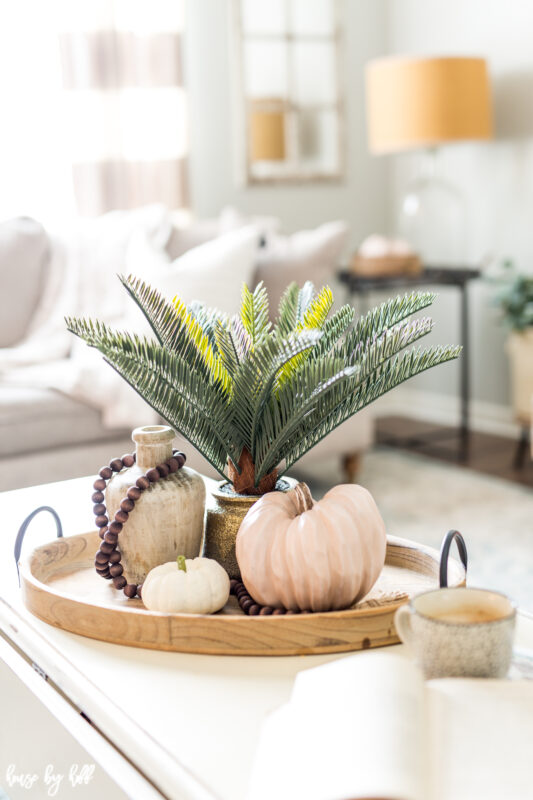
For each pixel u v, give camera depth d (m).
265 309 1.06
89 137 3.38
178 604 0.96
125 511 1.03
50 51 3.36
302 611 0.95
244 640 0.90
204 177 3.79
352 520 0.92
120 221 2.87
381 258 3.46
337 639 0.90
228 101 3.79
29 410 2.36
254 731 0.77
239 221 2.94
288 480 1.09
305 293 1.08
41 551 1.15
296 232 4.06
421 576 1.09
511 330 3.38
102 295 2.73
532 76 3.55
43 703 0.91
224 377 1.02
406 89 3.41
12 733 1.01
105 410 2.45
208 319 1.10
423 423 4.11
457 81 3.37
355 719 0.64
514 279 3.43
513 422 3.83
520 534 2.57
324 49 3.97
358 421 2.99
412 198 3.84
